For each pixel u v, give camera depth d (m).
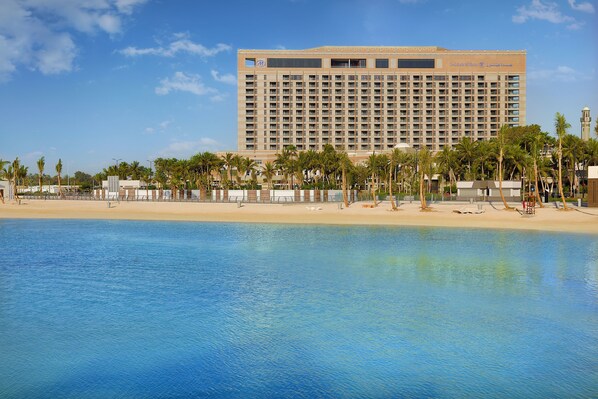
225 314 20.78
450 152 129.50
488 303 22.47
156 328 18.94
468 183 98.88
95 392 13.51
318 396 13.26
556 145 109.56
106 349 16.70
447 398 13.09
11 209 87.31
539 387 13.73
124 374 14.68
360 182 148.38
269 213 74.69
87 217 73.75
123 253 37.84
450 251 38.16
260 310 21.41
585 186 114.12
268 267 31.56
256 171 156.50
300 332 18.44
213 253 37.62
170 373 14.74
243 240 45.78
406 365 15.30
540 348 16.72
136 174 177.62
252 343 17.28
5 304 22.50
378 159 130.38
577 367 15.11
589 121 147.12
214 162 142.38
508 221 60.72
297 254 36.94
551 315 20.58
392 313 20.92
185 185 143.38
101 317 20.41
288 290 25.08
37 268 31.55
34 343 17.30
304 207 83.31
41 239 47.44
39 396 13.26
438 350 16.55
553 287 25.64
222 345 17.09
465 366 15.21
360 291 24.80
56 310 21.47
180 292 24.70
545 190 101.19
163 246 41.94
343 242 43.97
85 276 28.77
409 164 131.00
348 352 16.41
